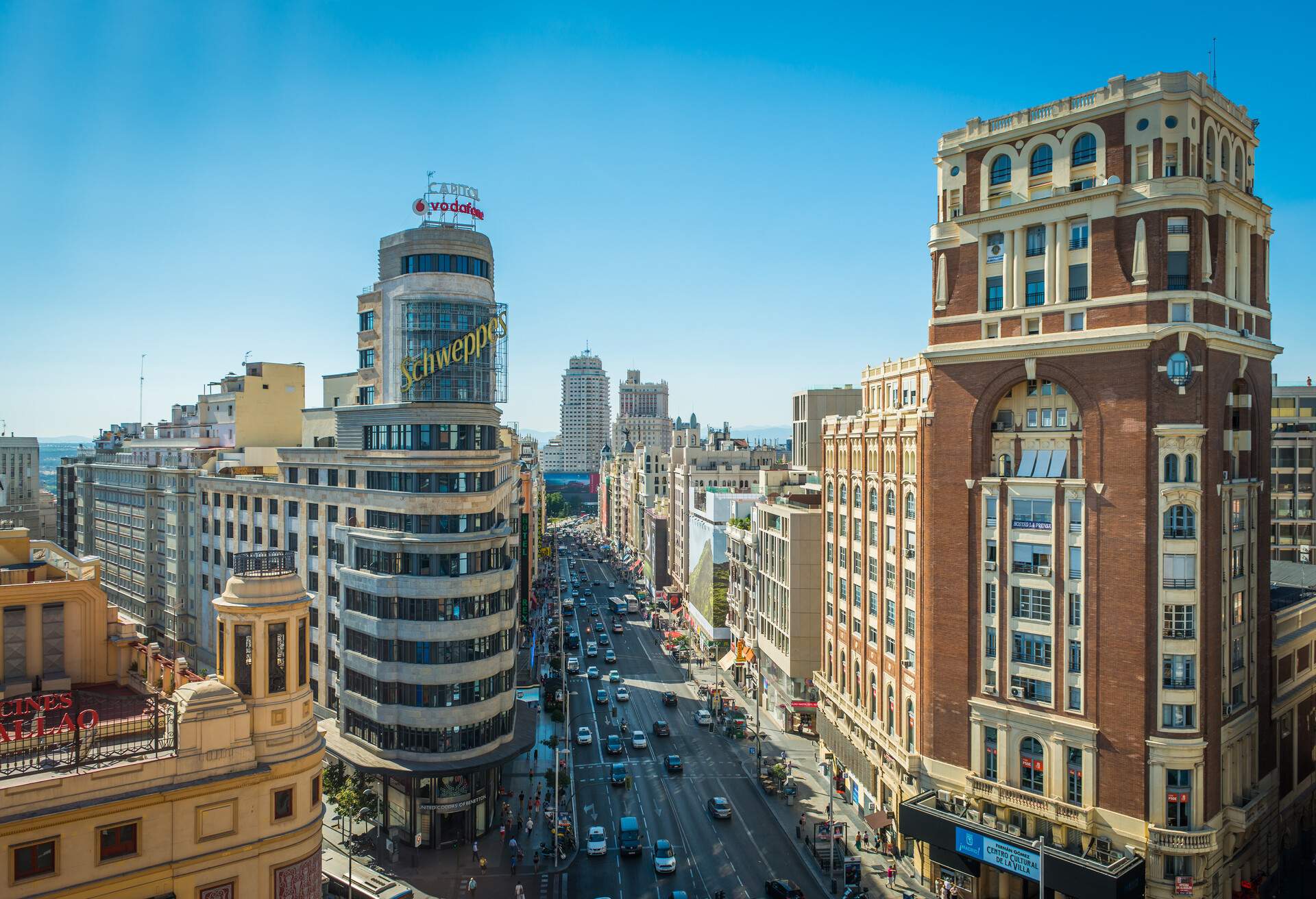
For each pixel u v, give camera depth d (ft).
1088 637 183.83
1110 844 179.11
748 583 395.55
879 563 244.22
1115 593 180.55
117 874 108.58
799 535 317.22
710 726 339.57
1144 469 177.37
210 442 395.55
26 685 138.92
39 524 640.58
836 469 285.84
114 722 120.26
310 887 125.49
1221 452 181.57
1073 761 185.98
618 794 271.90
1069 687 187.52
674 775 288.92
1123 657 179.01
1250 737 195.42
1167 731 175.01
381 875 210.38
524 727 271.28
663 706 371.76
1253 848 195.72
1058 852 175.83
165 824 112.57
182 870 113.29
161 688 137.49
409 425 246.06
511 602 261.03
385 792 240.32
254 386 384.88
